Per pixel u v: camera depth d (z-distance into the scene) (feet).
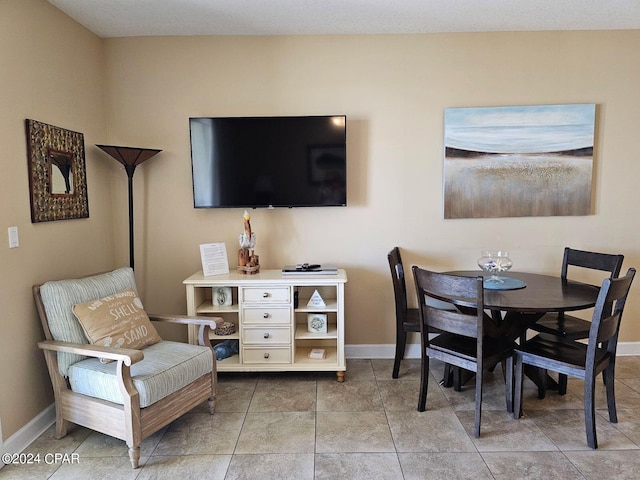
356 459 6.66
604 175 10.32
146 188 10.43
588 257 9.25
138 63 10.16
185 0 8.20
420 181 10.40
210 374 7.92
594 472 6.27
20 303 7.16
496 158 10.19
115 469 6.48
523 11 8.89
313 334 9.61
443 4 8.49
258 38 10.14
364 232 10.55
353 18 9.17
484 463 6.52
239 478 6.25
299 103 10.27
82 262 9.12
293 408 8.29
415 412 8.08
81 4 8.25
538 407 8.21
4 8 6.83
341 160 9.93
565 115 10.06
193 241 10.59
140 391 6.41
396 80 10.18
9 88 6.94
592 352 6.70
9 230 6.91
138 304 8.16
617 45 10.02
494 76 10.14
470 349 7.67
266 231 10.57
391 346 10.81
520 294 7.92
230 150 9.95
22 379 7.18
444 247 10.55
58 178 8.24
